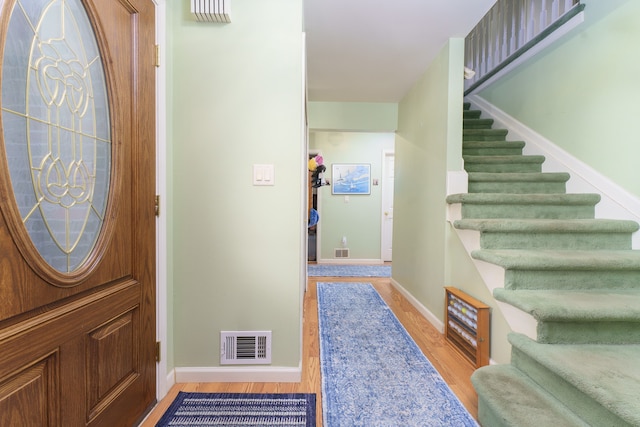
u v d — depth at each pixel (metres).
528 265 1.68
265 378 1.75
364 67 2.94
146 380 1.45
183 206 1.72
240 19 1.70
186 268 1.73
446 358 2.06
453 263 2.42
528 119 3.02
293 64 1.71
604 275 1.73
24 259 0.85
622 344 1.43
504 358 1.76
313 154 5.62
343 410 1.50
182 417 1.44
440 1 2.02
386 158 5.70
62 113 0.99
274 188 1.73
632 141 2.01
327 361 2.00
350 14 2.14
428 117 2.89
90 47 1.10
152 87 1.49
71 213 1.03
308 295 3.54
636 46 1.97
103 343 1.16
